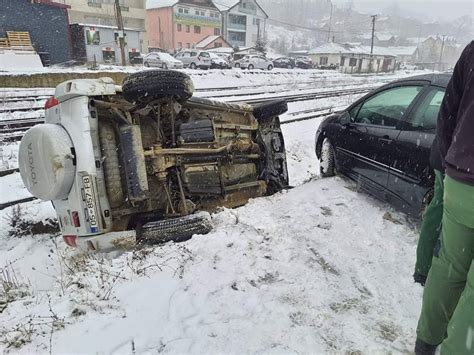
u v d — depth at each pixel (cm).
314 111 1662
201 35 6700
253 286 327
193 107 529
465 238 211
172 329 274
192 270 346
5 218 617
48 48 3002
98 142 415
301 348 258
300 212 473
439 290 229
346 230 432
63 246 548
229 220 457
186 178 489
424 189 408
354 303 310
